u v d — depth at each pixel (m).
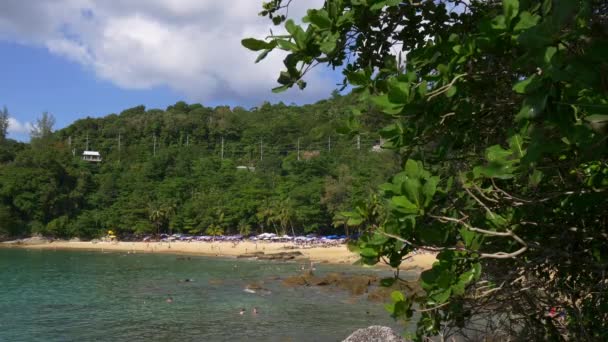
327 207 79.69
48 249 82.50
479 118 2.67
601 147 1.51
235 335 19.95
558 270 2.73
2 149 107.81
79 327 21.70
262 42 2.45
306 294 31.33
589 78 1.38
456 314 2.85
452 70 2.18
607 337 2.63
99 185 104.00
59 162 98.81
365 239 2.68
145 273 46.47
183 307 26.75
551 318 3.08
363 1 2.36
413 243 2.33
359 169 78.81
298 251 71.31
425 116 2.26
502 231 2.48
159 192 100.00
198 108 164.75
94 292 32.97
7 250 78.88
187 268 52.31
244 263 59.47
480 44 1.99
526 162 1.67
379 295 28.17
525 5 1.92
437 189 2.37
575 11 1.43
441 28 2.99
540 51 1.47
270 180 100.12
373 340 7.80
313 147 120.62
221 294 31.77
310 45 2.44
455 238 2.53
